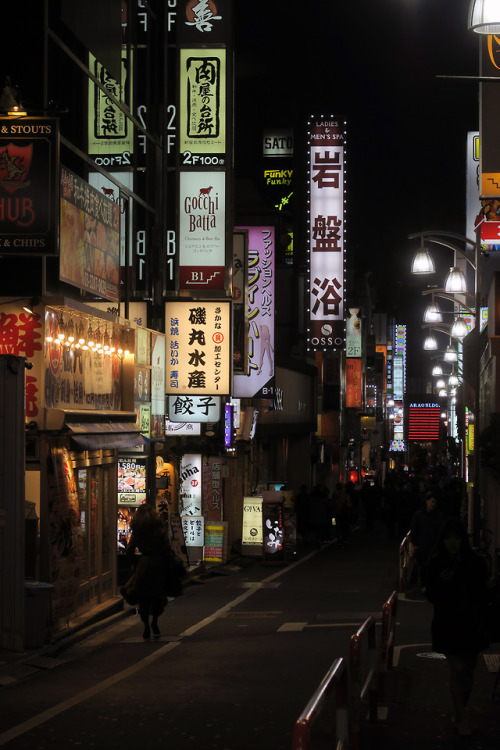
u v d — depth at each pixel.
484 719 11.89
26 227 17.25
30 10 19.03
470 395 45.31
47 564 18.05
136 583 18.78
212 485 37.47
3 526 16.59
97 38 23.56
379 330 144.50
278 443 60.19
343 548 45.19
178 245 31.28
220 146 31.16
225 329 31.03
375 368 132.50
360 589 28.36
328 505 44.84
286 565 37.00
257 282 43.31
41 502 18.09
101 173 23.89
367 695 11.84
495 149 30.59
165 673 15.05
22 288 18.36
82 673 15.30
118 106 25.94
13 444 16.53
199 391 31.03
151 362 27.89
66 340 19.70
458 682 10.98
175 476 34.53
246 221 52.75
